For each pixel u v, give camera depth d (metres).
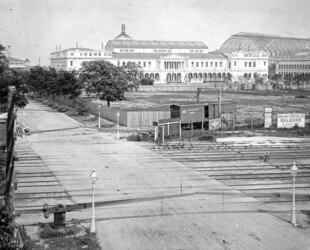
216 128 78.88
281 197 37.31
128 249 27.14
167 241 28.38
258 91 199.50
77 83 116.56
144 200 36.09
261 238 28.88
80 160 51.84
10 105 27.61
